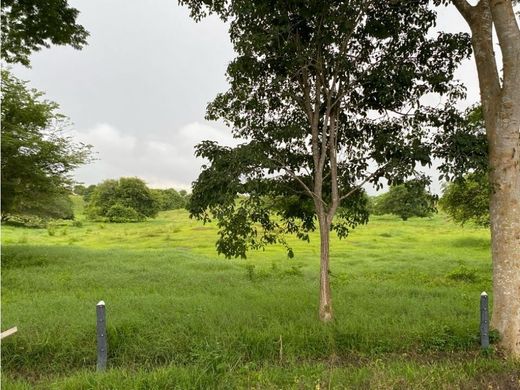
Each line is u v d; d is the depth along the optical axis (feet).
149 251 71.41
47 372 18.89
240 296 31.27
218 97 24.61
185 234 128.06
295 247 89.56
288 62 22.08
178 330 21.40
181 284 38.17
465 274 44.60
